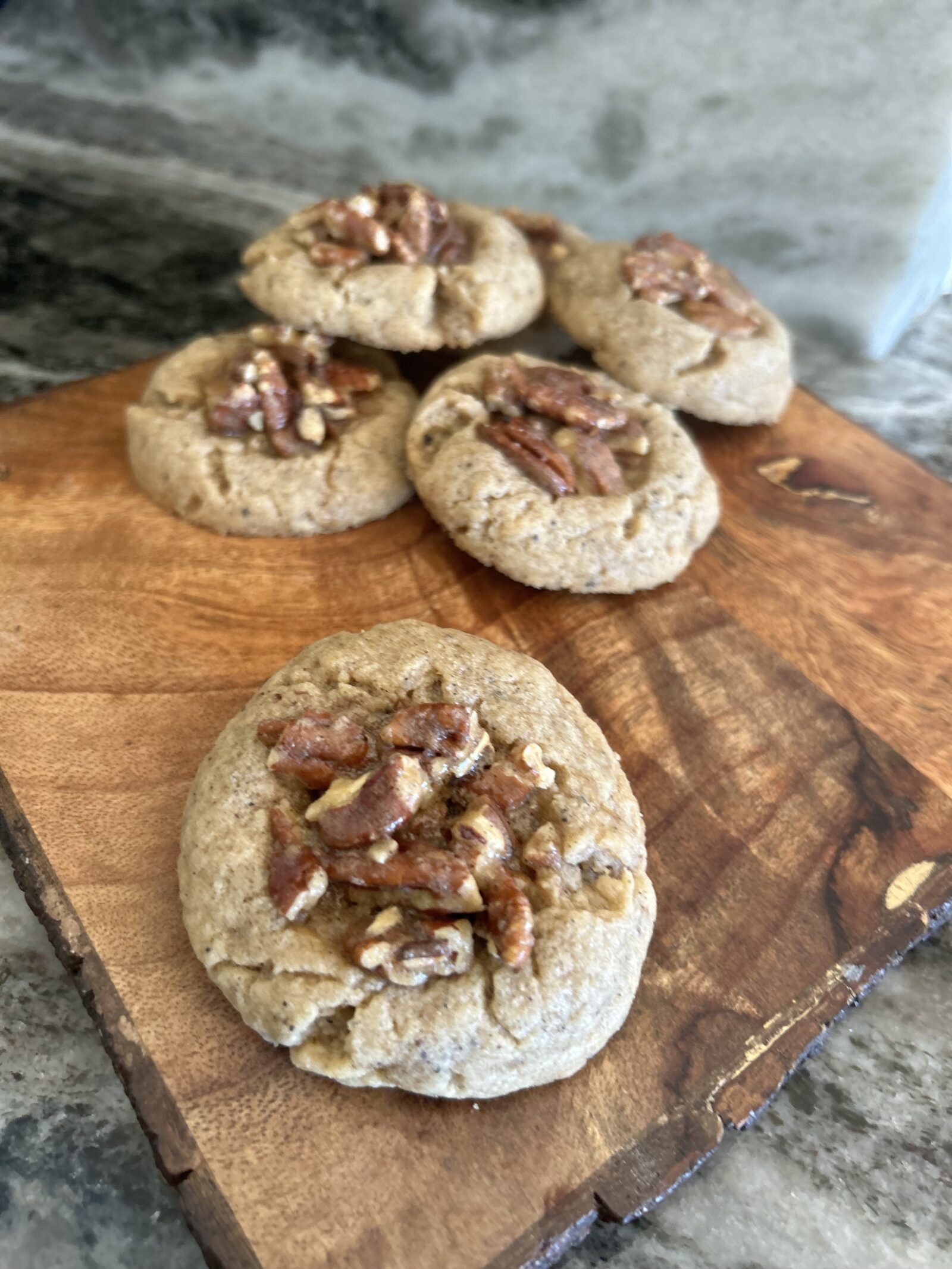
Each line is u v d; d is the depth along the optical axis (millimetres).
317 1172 125
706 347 231
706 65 274
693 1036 144
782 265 300
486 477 199
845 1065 151
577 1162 130
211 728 172
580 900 143
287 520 205
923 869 167
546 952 135
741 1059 142
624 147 295
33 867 149
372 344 215
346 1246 120
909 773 181
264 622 191
